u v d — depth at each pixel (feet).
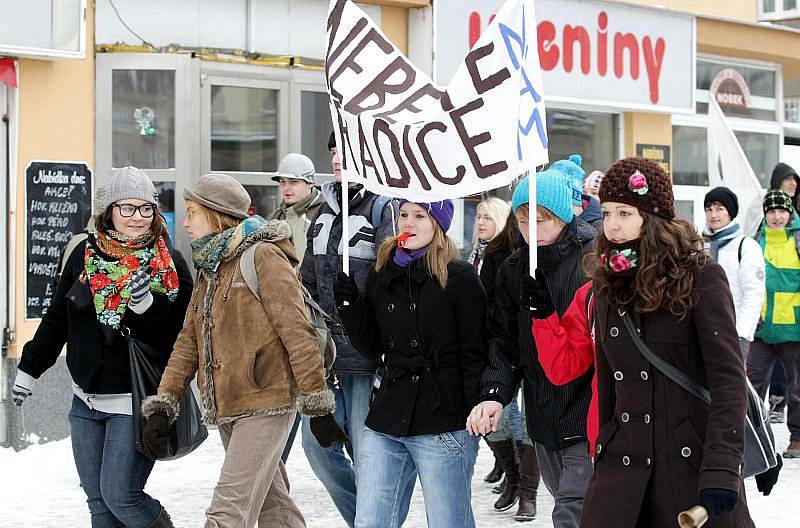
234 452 15.46
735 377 11.46
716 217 28.14
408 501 15.97
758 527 21.67
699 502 11.48
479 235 26.50
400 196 14.80
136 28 30.86
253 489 15.49
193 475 26.00
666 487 11.81
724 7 44.32
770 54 45.85
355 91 15.88
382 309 15.69
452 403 15.21
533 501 22.08
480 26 36.11
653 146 42.09
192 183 31.17
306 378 15.33
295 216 26.66
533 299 13.94
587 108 40.14
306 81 33.37
